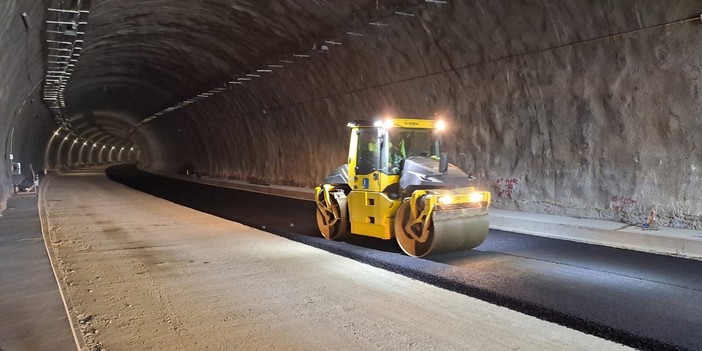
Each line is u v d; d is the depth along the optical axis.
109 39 20.30
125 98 40.25
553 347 5.13
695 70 9.60
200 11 17.48
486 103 14.13
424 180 9.42
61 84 24.34
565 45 11.58
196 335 5.54
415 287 7.43
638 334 5.26
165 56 24.70
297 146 24.16
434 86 15.46
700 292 6.80
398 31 14.94
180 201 21.06
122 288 7.45
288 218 15.14
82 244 11.03
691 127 9.92
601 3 10.47
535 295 6.69
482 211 9.66
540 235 11.41
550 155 12.77
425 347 5.14
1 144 18.11
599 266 8.35
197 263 9.10
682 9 9.44
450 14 13.20
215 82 26.31
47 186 30.55
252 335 5.52
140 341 5.38
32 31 13.09
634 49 10.44
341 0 14.64
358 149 10.68
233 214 16.20
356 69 17.88
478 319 5.99
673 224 10.36
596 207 11.81
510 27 12.35
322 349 5.12
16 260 8.81
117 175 46.75
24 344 5.02
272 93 23.61
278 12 16.59
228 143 33.41
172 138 48.50
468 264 8.63
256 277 8.06
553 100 12.38
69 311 6.32
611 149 11.38
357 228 10.66
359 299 6.84
